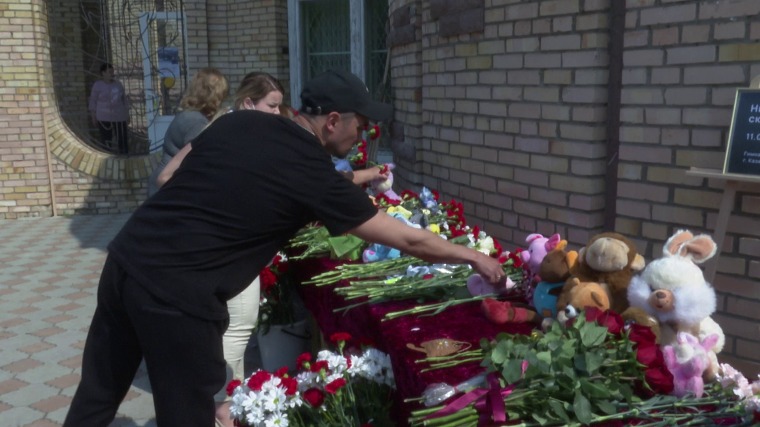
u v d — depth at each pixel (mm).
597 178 3645
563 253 2398
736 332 3006
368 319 2840
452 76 4801
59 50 11773
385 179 4199
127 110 10852
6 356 4789
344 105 2438
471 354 2260
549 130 3873
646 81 3236
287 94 9898
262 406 2547
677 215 3166
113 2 11383
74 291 6273
